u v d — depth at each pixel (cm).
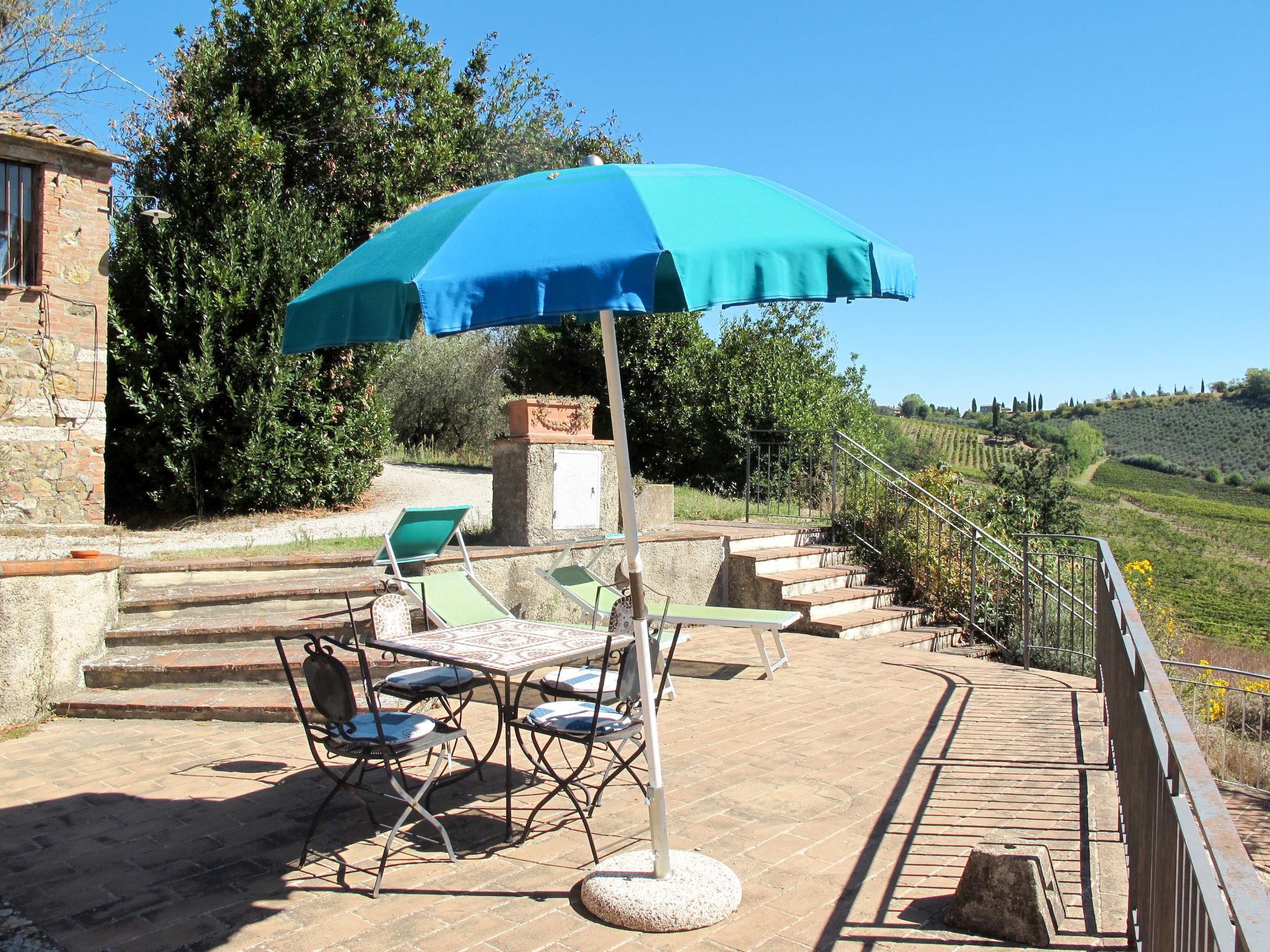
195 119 1292
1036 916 315
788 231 275
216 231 1250
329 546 933
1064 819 434
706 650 849
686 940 320
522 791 471
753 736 570
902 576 1049
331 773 386
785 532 1073
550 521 878
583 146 2516
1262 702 788
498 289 262
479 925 330
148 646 655
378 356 1349
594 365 1819
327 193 1481
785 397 1791
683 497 1441
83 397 1154
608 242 263
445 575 648
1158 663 292
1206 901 175
